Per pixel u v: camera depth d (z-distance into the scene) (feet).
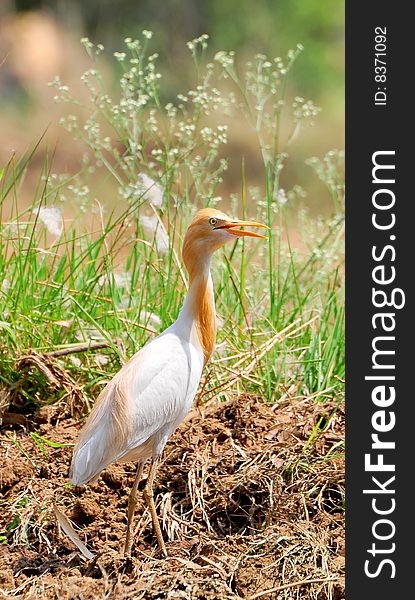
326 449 30.89
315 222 49.03
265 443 31.30
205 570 25.30
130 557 25.90
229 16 122.42
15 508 29.35
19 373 34.94
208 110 41.45
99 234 44.11
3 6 121.70
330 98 113.39
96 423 26.27
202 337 28.09
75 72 114.11
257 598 24.62
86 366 35.83
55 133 96.58
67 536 28.27
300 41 120.06
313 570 25.66
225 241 27.55
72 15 124.47
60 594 24.38
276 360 36.99
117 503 29.81
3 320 36.27
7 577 25.71
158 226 39.11
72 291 37.40
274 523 28.17
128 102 39.52
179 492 30.01
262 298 39.88
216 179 40.86
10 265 40.55
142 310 37.96
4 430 33.96
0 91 110.01
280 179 89.81
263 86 44.47
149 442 27.25
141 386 26.50
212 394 34.81
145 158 41.27
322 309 40.29
